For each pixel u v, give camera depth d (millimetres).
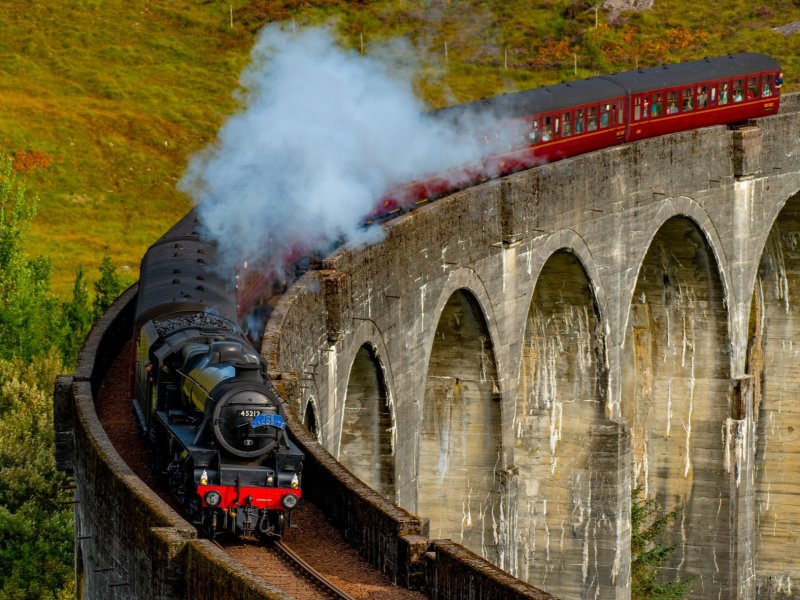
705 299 70062
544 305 62312
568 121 63625
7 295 73062
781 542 78125
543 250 57656
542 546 63812
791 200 75938
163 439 33312
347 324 43812
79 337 73250
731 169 69250
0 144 112250
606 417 63000
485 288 54500
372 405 48344
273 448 30734
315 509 32469
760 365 78188
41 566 54125
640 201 63625
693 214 67188
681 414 71250
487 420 56688
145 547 27094
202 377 31531
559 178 58062
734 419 70625
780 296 77812
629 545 64375
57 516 55094
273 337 36375
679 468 71562
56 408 37062
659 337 71125
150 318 37156
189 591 25641
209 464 30391
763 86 74188
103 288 75500
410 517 28250
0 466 57562
